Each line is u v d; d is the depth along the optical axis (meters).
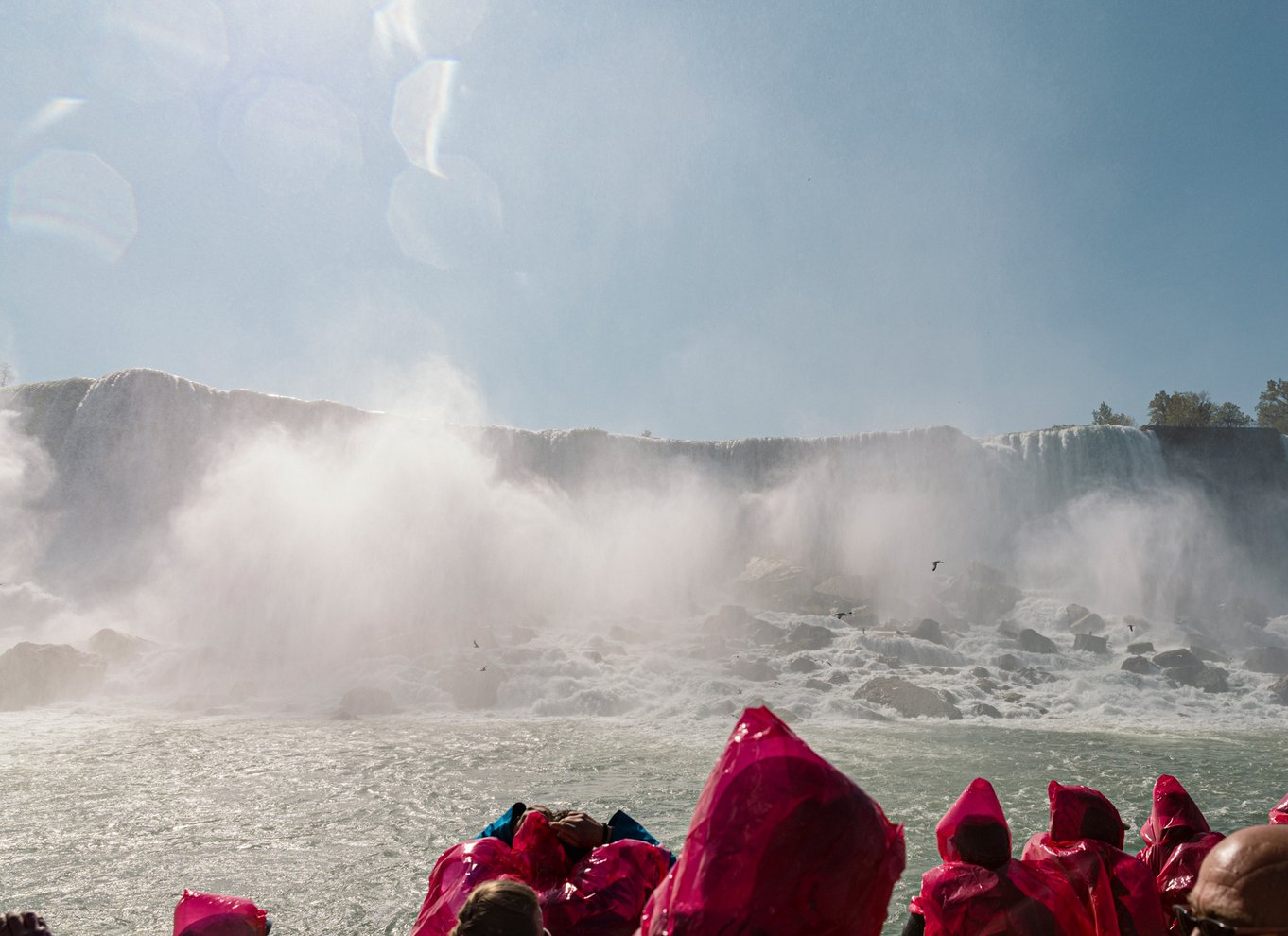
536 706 16.22
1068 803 2.87
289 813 8.30
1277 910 1.44
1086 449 34.72
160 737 12.67
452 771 10.41
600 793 9.31
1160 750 12.65
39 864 6.69
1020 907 2.42
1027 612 27.09
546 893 2.09
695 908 1.20
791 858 1.19
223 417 30.03
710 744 12.76
